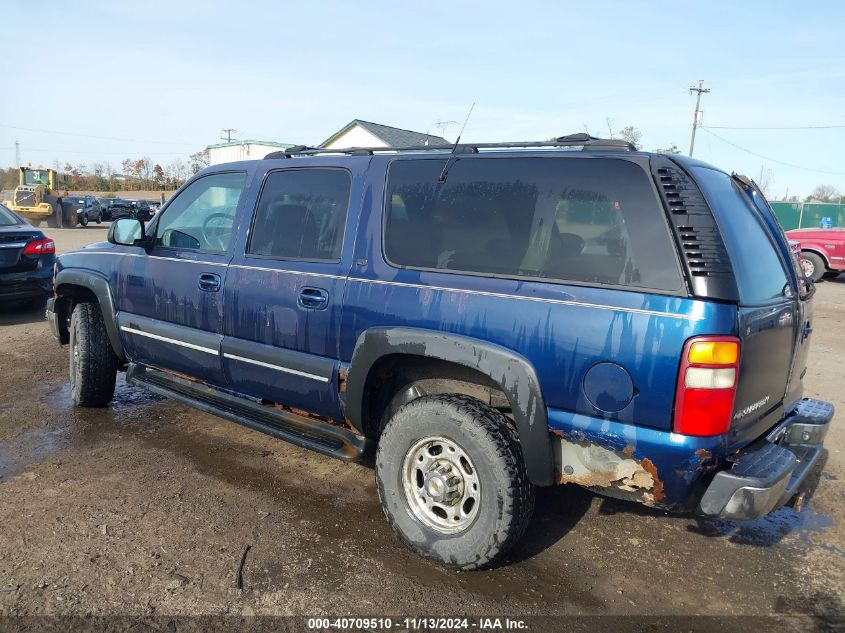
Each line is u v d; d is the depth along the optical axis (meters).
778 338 2.93
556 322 2.75
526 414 2.81
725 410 2.53
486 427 2.93
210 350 4.14
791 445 3.34
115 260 4.82
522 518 2.94
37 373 6.29
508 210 3.05
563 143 3.10
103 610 2.77
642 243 2.67
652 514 3.81
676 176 2.71
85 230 29.73
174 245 4.52
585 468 2.78
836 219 32.28
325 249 3.62
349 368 3.40
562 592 3.02
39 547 3.23
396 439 3.20
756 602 3.00
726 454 2.63
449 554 3.06
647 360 2.56
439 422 3.04
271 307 3.76
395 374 3.47
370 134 32.91
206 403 4.25
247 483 4.03
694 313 2.50
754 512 2.55
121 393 5.73
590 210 2.82
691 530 3.64
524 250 2.96
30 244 8.59
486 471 2.93
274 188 3.98
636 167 2.77
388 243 3.38
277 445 4.66
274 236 3.90
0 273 8.38
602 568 3.23
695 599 3.00
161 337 4.46
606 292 2.68
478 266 3.06
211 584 2.98
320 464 4.36
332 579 3.05
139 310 4.64
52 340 7.67
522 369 2.80
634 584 3.11
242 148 40.31
